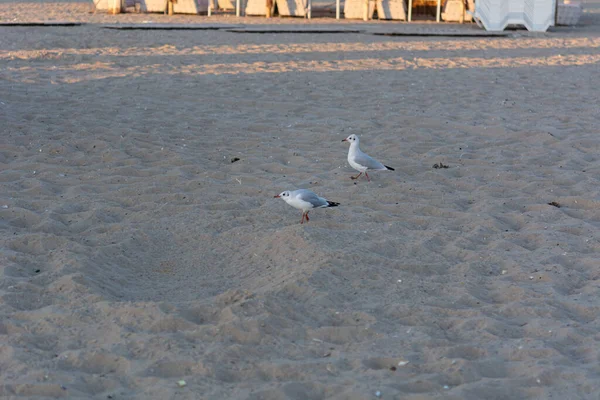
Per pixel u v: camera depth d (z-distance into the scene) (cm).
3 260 665
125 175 946
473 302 612
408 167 992
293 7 2881
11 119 1182
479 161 1020
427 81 1603
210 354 514
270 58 1873
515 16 2520
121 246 715
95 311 579
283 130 1184
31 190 867
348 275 652
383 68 1762
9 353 511
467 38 2339
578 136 1143
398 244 724
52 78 1545
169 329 555
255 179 936
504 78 1642
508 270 681
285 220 792
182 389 473
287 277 636
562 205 863
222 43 2109
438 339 546
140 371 494
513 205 862
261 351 525
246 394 468
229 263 691
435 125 1230
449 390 479
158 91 1443
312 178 941
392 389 473
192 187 900
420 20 2859
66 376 486
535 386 486
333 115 1294
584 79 1627
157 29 2369
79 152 1031
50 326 555
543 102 1400
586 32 2523
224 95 1428
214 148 1078
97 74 1606
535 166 1005
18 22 2391
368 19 2862
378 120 1258
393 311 591
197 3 2912
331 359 516
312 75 1652
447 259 704
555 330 562
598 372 502
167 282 652
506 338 554
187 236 748
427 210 840
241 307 582
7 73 1577
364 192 893
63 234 748
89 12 2909
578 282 657
